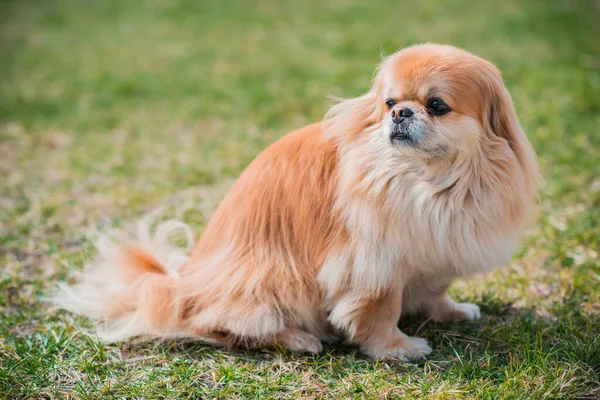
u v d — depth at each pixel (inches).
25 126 352.2
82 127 354.3
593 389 140.2
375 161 147.8
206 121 355.9
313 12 597.3
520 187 151.2
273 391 145.7
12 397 145.0
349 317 155.5
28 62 479.8
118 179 283.6
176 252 182.1
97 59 482.6
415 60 144.5
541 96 352.8
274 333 160.4
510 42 462.0
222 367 152.4
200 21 588.4
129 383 149.4
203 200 259.8
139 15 616.1
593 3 562.3
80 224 242.2
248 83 411.8
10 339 169.0
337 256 153.0
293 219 158.4
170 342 168.1
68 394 145.3
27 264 212.1
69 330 173.2
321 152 157.9
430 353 160.4
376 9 591.8
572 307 177.9
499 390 139.3
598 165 271.0
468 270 154.9
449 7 580.1
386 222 147.8
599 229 220.5
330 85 396.8
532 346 157.2
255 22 576.4
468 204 147.4
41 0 687.1
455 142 141.9
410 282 162.2
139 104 388.2
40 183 281.9
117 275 175.0
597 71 392.2
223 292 160.2
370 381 147.3
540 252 209.6
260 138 323.3
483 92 145.5
